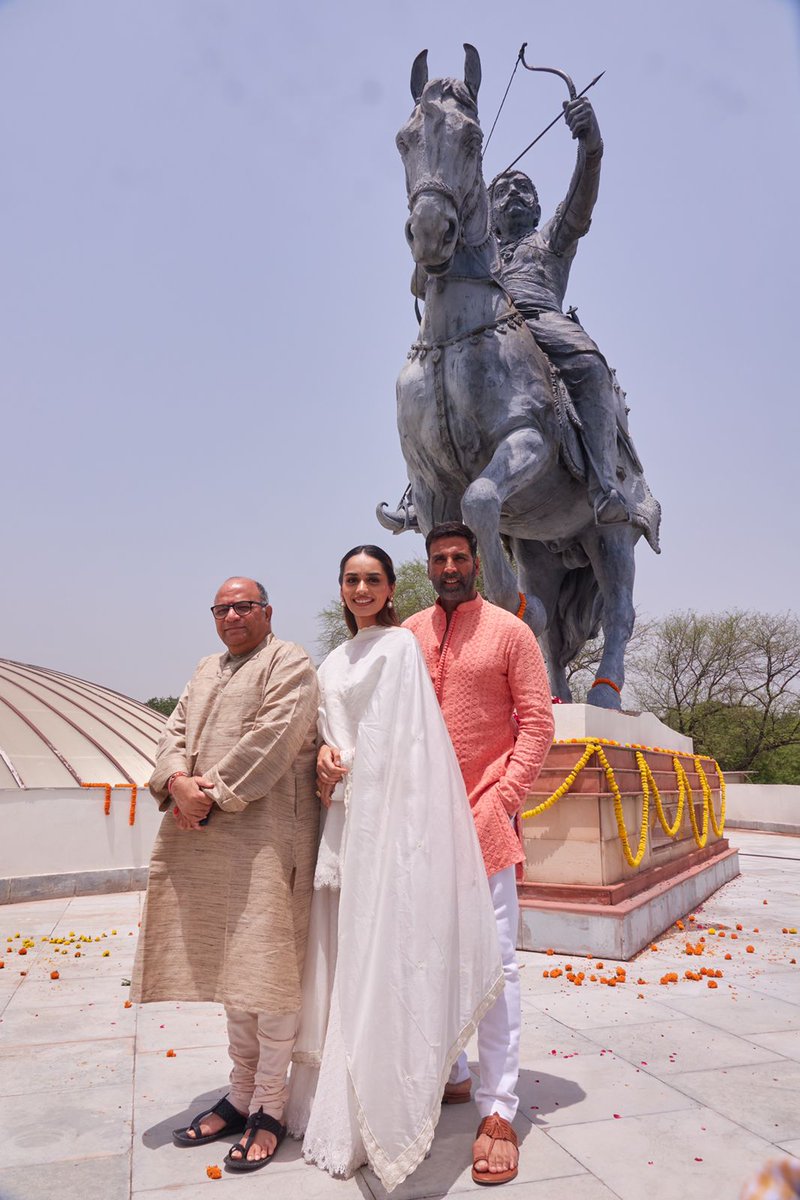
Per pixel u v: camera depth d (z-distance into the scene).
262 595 2.92
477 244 5.86
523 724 2.76
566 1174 2.27
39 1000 4.22
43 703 12.29
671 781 7.00
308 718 2.60
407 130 5.53
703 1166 2.31
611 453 6.30
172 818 2.68
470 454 5.95
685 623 26.36
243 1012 2.59
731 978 4.48
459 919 2.41
